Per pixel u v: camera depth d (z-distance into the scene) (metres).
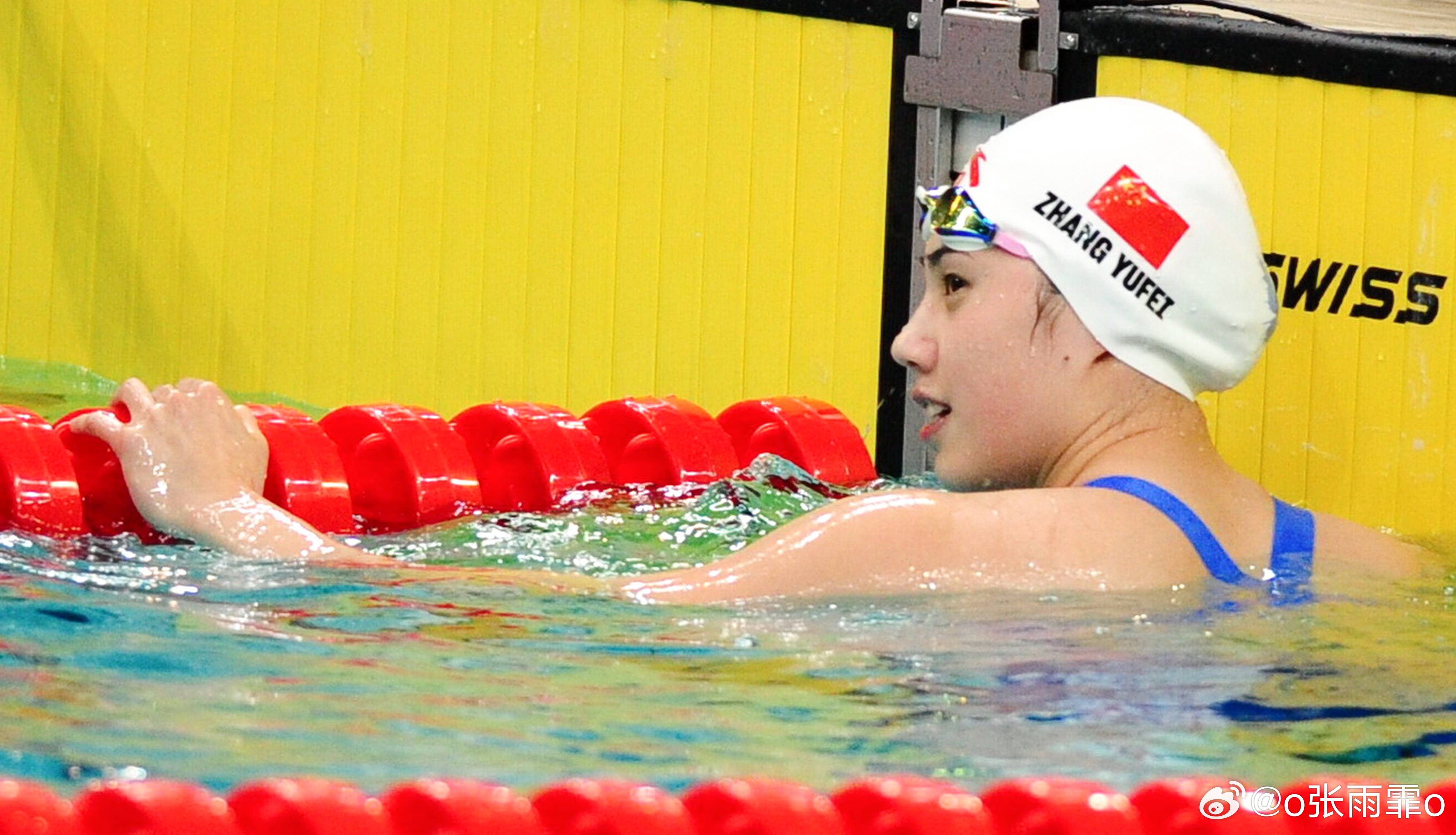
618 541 9.03
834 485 10.61
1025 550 7.16
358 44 14.12
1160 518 7.32
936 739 5.91
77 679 6.16
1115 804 5.45
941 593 7.11
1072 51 11.89
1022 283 7.51
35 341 14.97
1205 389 7.76
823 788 5.53
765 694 6.23
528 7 13.62
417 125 14.04
